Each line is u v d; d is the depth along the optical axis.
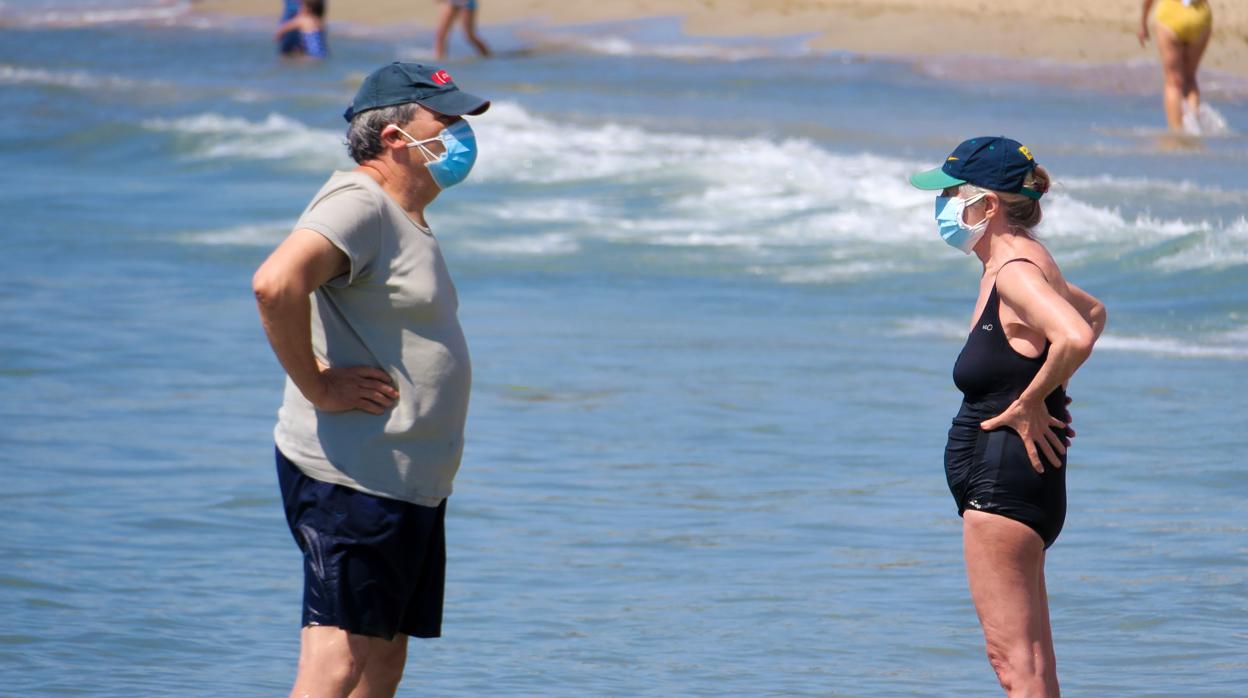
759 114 79.62
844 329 44.00
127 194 66.06
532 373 38.84
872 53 101.19
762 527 27.53
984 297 17.39
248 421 34.59
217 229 58.75
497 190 63.59
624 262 52.94
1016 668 17.12
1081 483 29.80
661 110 81.25
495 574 25.06
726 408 35.72
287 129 78.12
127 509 28.16
